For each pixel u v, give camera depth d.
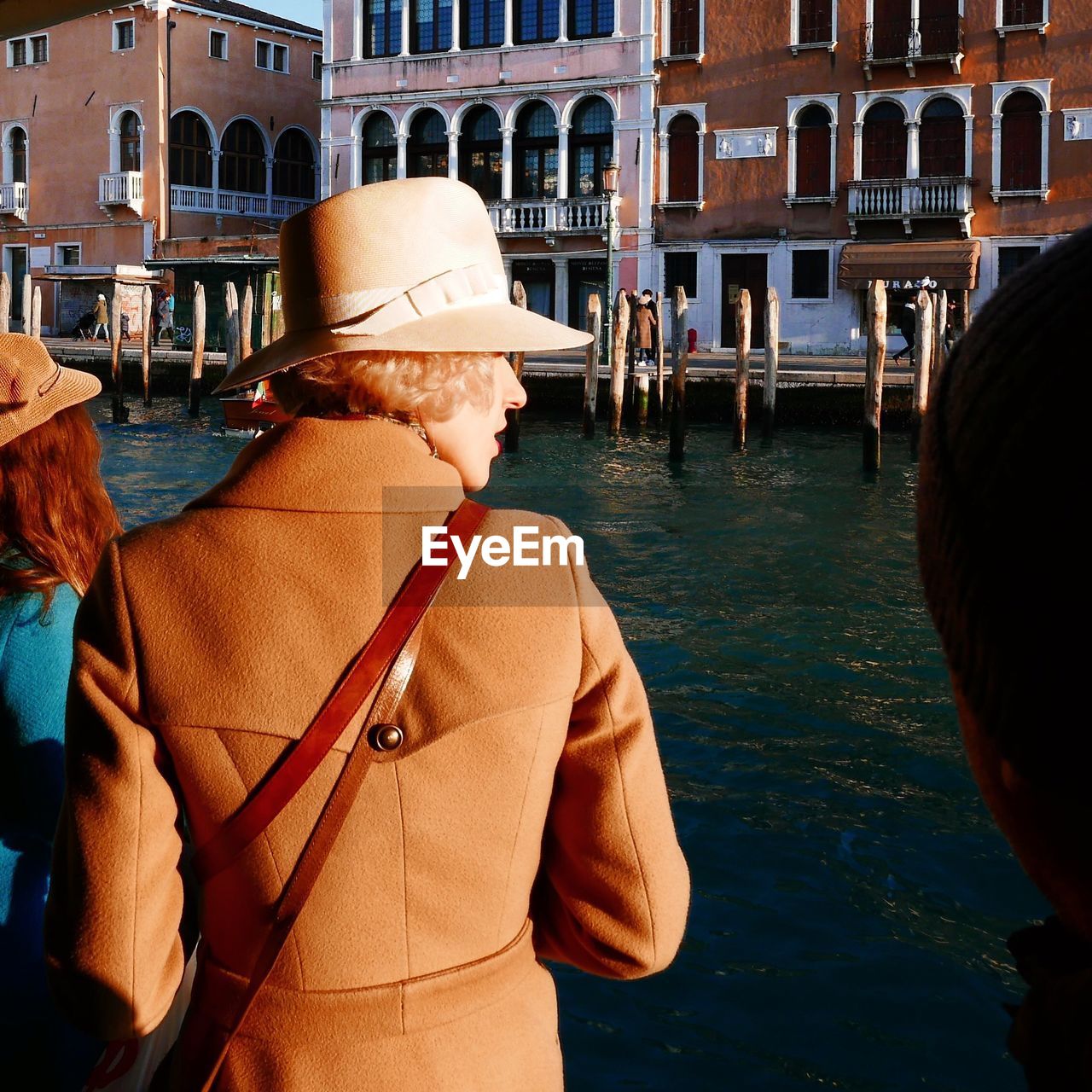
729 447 19.33
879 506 13.74
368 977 1.27
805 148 29.14
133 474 15.99
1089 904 0.52
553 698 1.31
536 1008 1.37
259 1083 1.28
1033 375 0.49
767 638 7.97
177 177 38.28
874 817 5.00
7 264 40.53
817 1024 3.54
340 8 33.03
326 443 1.35
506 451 18.97
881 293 16.16
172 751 1.31
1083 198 27.16
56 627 1.84
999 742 0.51
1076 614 0.46
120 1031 1.31
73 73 38.75
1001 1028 3.51
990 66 27.47
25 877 1.89
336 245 1.40
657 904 1.35
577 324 31.72
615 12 30.19
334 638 1.29
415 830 1.27
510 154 31.78
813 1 28.62
